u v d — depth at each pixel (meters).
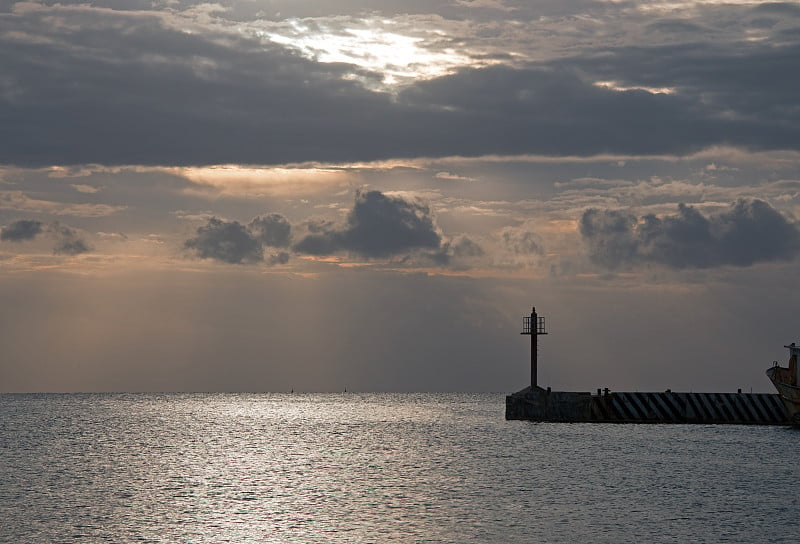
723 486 65.12
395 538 47.62
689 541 47.03
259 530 49.50
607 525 50.94
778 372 105.19
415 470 76.06
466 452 91.12
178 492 63.31
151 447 100.50
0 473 74.25
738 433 104.62
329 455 90.38
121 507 56.62
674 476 70.31
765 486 65.12
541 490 63.69
